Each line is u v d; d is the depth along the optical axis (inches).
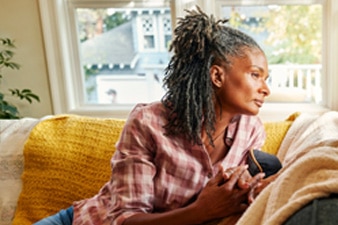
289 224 31.5
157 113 45.9
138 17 116.0
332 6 102.2
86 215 49.3
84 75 122.4
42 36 114.0
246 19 111.0
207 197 41.6
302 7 107.4
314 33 108.8
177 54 45.3
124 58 120.6
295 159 44.5
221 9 110.5
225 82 44.1
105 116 119.5
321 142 44.0
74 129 68.7
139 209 43.3
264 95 44.8
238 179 41.6
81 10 116.4
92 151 65.8
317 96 112.9
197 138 45.3
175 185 45.6
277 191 36.1
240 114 46.2
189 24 44.8
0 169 68.0
